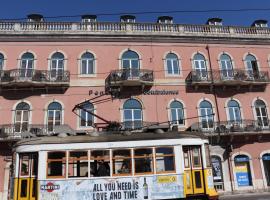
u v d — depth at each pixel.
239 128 24.50
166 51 26.14
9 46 24.55
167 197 11.81
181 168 12.14
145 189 11.76
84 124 23.50
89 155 11.82
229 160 24.48
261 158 24.95
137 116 24.25
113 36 25.61
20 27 24.84
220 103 25.59
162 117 24.41
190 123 24.66
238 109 25.81
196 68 26.30
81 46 25.23
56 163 11.66
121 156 11.97
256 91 26.52
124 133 12.48
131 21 27.77
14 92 23.55
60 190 11.41
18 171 11.64
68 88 24.14
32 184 11.51
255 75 26.25
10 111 23.14
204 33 26.94
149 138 12.29
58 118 23.47
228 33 27.50
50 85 23.61
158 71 25.50
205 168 12.48
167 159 12.20
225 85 25.84
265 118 26.06
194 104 25.17
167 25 26.66
